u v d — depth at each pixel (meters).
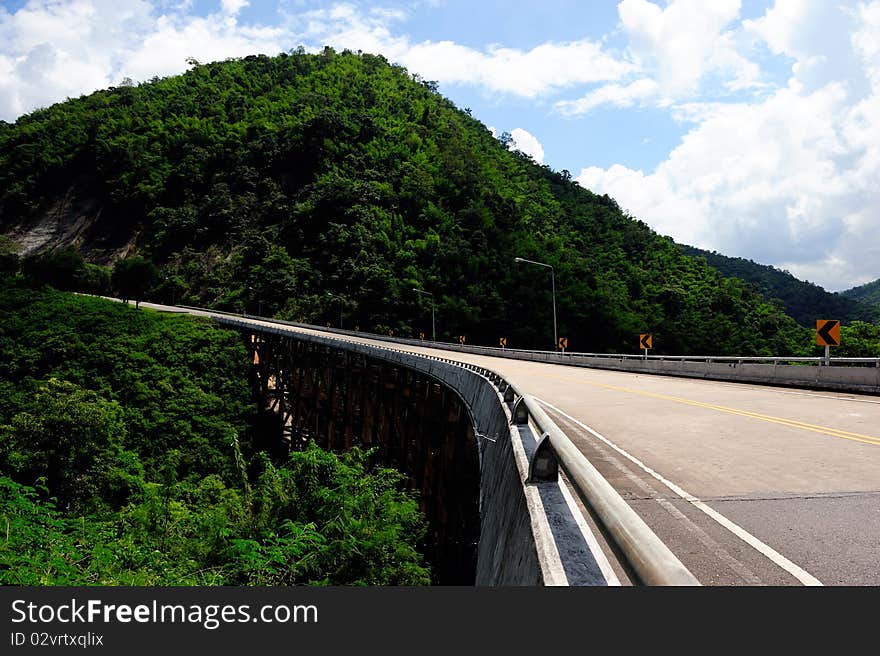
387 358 26.91
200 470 37.22
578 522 3.25
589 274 106.62
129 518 13.36
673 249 150.88
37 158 164.50
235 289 115.31
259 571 9.75
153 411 41.81
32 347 49.03
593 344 95.69
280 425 46.44
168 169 155.25
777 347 111.00
